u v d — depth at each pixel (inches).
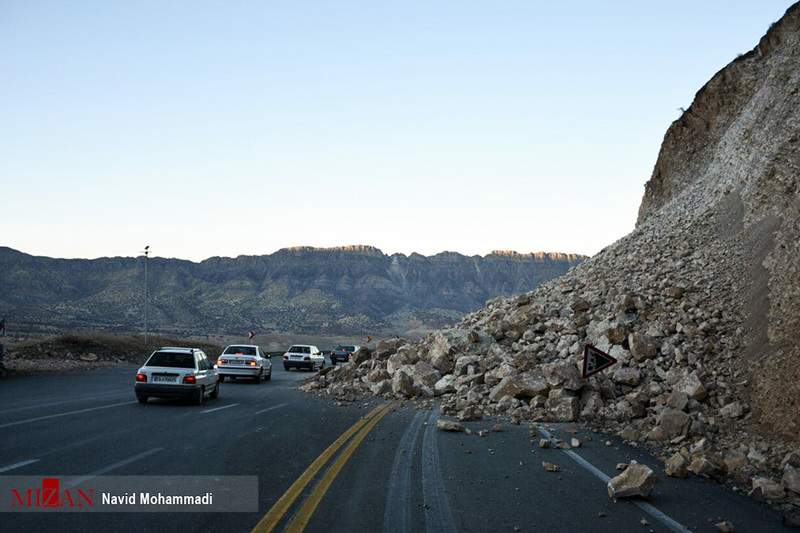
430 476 319.6
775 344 460.8
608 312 757.3
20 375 1023.6
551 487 299.1
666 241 948.0
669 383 554.9
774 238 625.3
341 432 475.2
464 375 790.5
